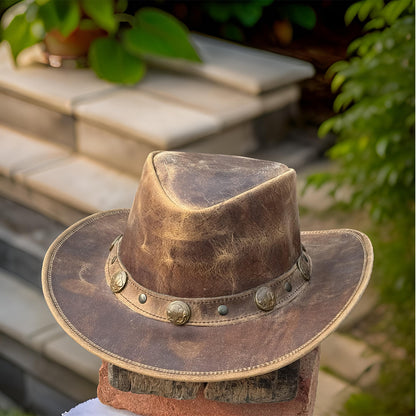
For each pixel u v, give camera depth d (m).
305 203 3.56
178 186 1.38
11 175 3.62
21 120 4.02
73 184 3.50
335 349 3.01
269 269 1.38
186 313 1.35
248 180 1.40
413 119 2.65
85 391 3.11
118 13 4.19
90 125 3.65
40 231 3.61
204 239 1.32
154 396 1.58
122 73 3.83
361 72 2.75
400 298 2.89
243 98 3.83
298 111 4.18
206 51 4.22
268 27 4.77
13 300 3.47
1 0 4.18
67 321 1.40
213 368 1.28
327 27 4.76
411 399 2.75
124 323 1.39
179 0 4.82
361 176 2.89
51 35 4.05
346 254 1.53
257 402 1.42
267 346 1.31
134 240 1.43
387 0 3.47
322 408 2.73
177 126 3.42
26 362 3.29
